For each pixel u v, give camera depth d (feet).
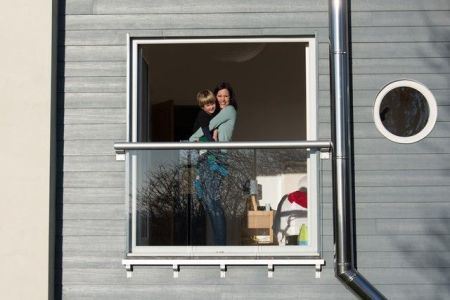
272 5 35.91
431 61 35.60
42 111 34.78
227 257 34.81
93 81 35.78
